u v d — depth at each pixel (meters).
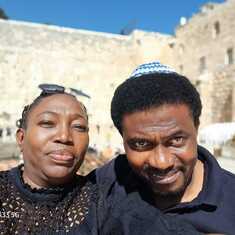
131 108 0.42
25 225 0.48
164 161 0.41
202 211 0.42
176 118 0.41
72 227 0.48
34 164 0.50
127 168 0.51
